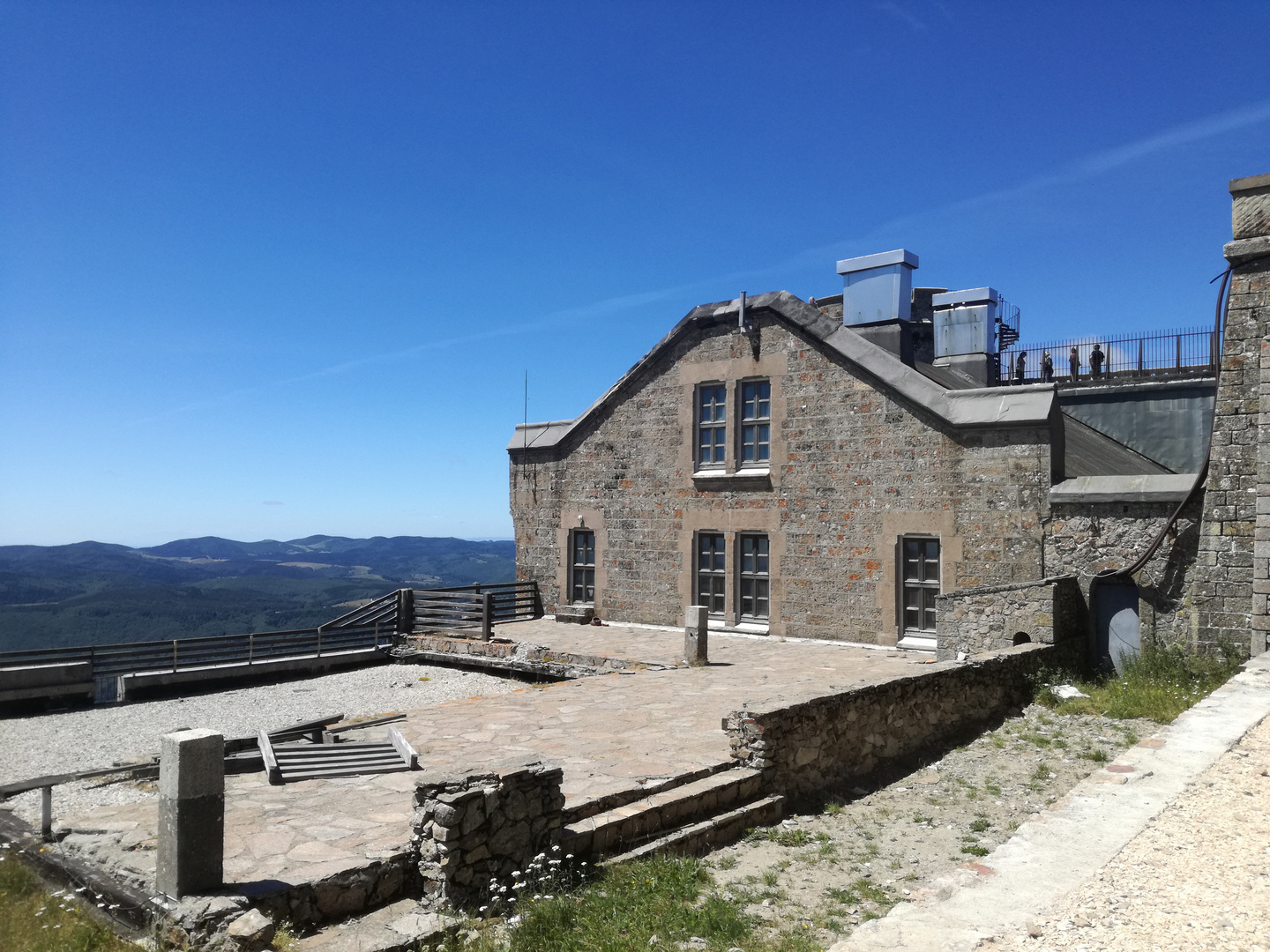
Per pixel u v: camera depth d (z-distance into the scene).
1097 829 4.69
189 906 4.75
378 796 7.24
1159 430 20.77
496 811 5.67
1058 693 11.99
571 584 20.41
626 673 13.33
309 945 4.85
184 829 4.93
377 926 5.11
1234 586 11.87
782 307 16.80
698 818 7.20
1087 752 9.60
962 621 13.64
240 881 5.14
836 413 16.09
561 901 5.34
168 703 15.48
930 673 10.42
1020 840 4.55
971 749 10.05
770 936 5.23
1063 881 4.06
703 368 18.11
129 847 5.89
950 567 14.64
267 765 8.06
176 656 16.55
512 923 5.17
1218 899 3.82
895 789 8.73
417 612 19.67
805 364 16.53
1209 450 12.20
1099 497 13.21
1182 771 5.66
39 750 11.98
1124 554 13.05
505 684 16.31
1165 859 4.27
